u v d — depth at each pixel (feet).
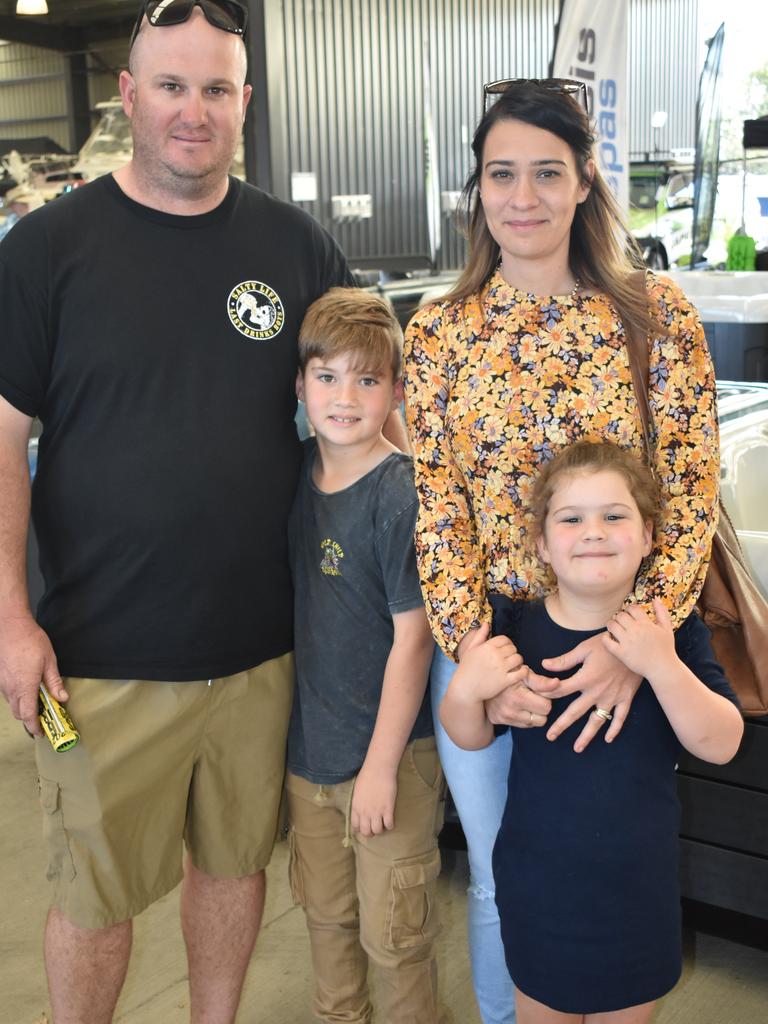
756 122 17.84
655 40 36.55
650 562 4.93
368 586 5.53
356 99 23.98
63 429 5.25
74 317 5.10
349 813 5.65
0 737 11.32
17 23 21.94
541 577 5.13
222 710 5.59
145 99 5.04
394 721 5.41
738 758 6.84
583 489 4.66
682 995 6.93
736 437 9.71
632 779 4.69
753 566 6.93
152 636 5.31
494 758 5.35
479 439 5.09
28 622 5.18
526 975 4.80
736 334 14.33
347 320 5.36
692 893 7.15
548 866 4.69
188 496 5.23
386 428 6.16
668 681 4.53
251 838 5.88
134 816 5.47
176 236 5.23
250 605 5.53
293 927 7.92
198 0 4.95
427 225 26.50
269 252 5.50
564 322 5.03
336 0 23.11
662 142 38.11
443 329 5.25
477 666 4.78
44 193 21.56
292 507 5.73
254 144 22.07
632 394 4.99
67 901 5.43
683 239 25.40
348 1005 6.08
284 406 5.57
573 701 4.73
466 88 27.20
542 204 4.85
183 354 5.22
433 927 5.75
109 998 5.65
